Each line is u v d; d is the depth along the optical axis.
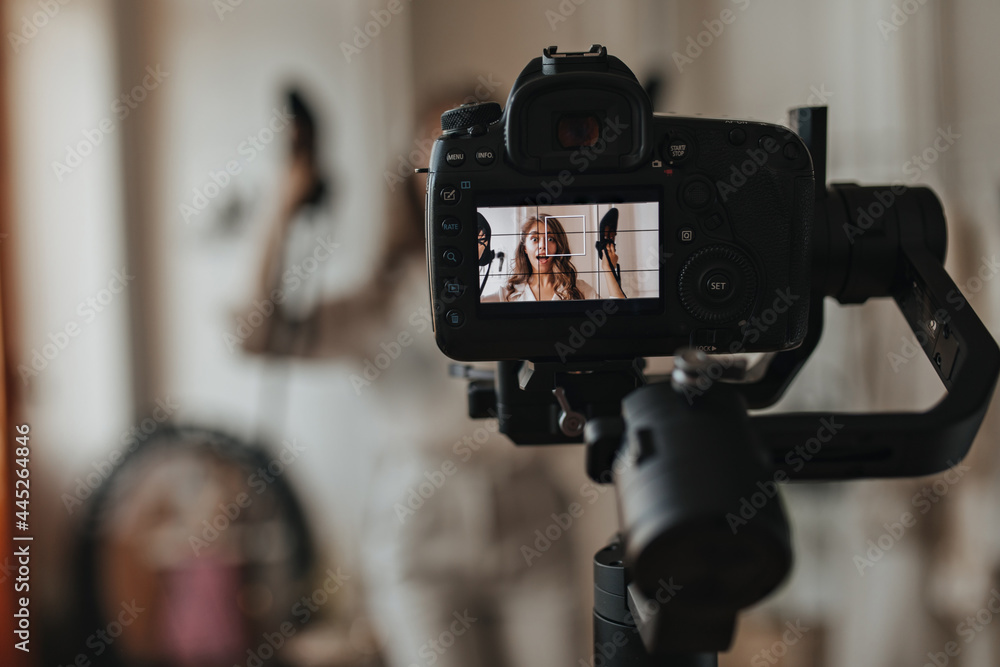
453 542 1.58
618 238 0.63
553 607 1.59
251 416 2.04
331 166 2.03
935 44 1.68
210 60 2.03
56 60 1.96
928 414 0.53
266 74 2.04
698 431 0.46
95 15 1.97
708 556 0.42
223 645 1.94
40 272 1.97
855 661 1.73
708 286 0.63
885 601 1.69
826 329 1.73
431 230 0.63
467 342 0.64
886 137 1.77
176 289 2.04
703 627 0.47
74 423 1.99
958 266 1.64
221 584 1.95
